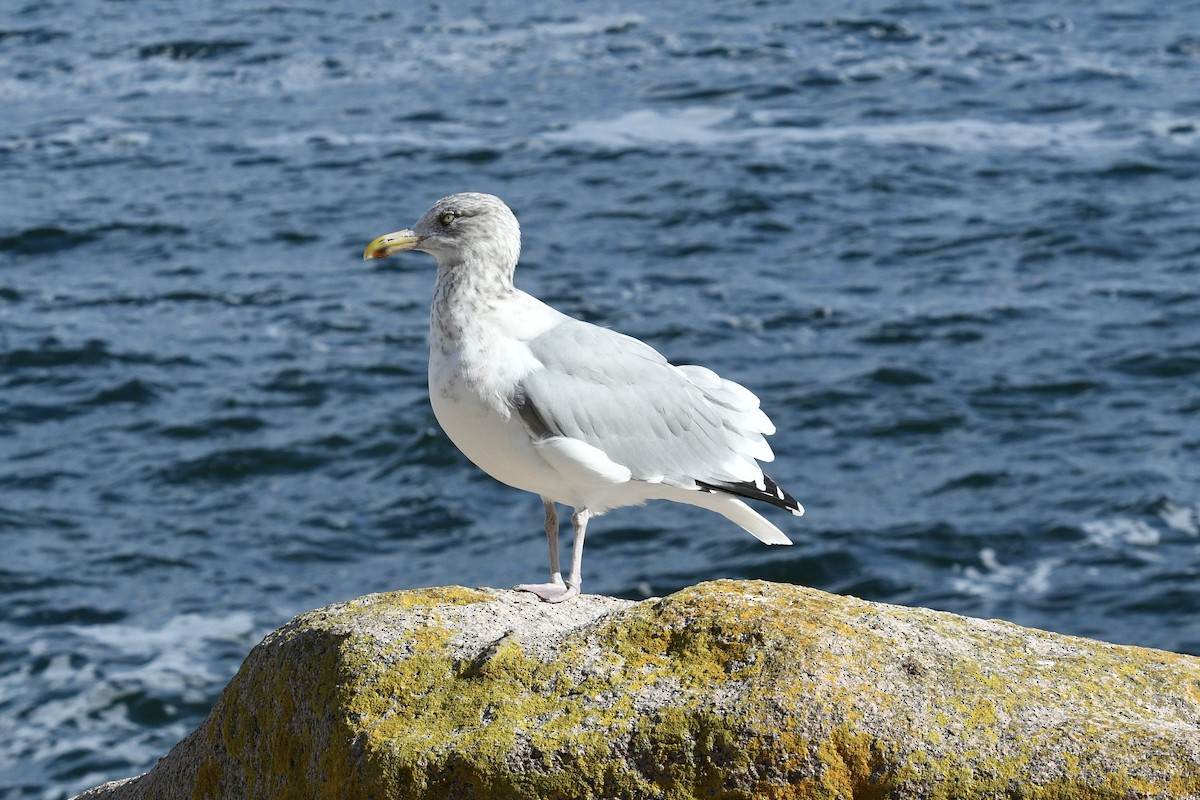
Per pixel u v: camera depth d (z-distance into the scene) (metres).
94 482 23.38
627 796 5.41
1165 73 47.12
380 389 26.56
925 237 33.75
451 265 7.72
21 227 34.94
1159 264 31.83
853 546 21.11
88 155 41.25
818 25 53.25
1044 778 5.22
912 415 25.17
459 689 5.84
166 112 45.44
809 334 28.58
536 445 7.48
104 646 18.64
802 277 31.62
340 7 57.53
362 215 36.28
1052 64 48.38
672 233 34.34
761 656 5.64
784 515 22.08
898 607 6.00
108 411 25.81
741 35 52.22
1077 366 26.77
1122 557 20.50
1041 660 5.76
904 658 5.62
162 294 31.11
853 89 46.16
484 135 42.53
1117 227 33.97
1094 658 5.80
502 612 6.45
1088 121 42.44
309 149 41.72
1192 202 35.66
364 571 20.84
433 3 58.16
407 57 51.09
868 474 23.38
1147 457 23.33
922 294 30.48
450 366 7.57
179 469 23.78
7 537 21.45
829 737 5.37
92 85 48.19
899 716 5.41
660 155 40.22
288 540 21.64
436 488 23.25
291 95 47.25
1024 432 24.52
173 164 40.50
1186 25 52.84
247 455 24.23
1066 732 5.34
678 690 5.60
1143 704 5.59
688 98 45.59
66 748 16.62
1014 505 22.09
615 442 7.75
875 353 27.59
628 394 7.84
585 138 42.00
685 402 8.09
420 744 5.66
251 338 28.77
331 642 6.18
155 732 16.95
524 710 5.67
